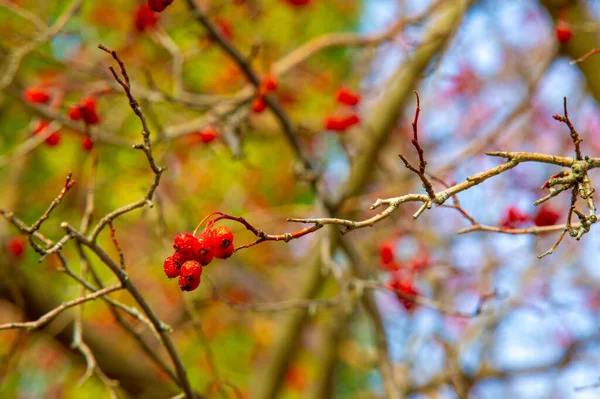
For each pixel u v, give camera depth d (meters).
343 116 5.35
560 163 2.55
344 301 4.43
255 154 7.24
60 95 5.02
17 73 6.42
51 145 4.80
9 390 6.74
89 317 7.09
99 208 6.72
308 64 7.80
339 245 5.47
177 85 5.25
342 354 7.18
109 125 6.32
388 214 2.41
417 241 6.61
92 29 6.68
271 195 8.01
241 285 8.18
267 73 5.58
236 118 5.12
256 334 7.88
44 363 7.37
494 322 6.28
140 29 5.48
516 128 7.93
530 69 7.90
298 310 6.72
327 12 7.74
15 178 6.61
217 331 7.75
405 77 6.54
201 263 2.59
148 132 2.74
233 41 6.76
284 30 7.39
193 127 5.09
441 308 4.16
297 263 8.43
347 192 5.41
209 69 6.91
